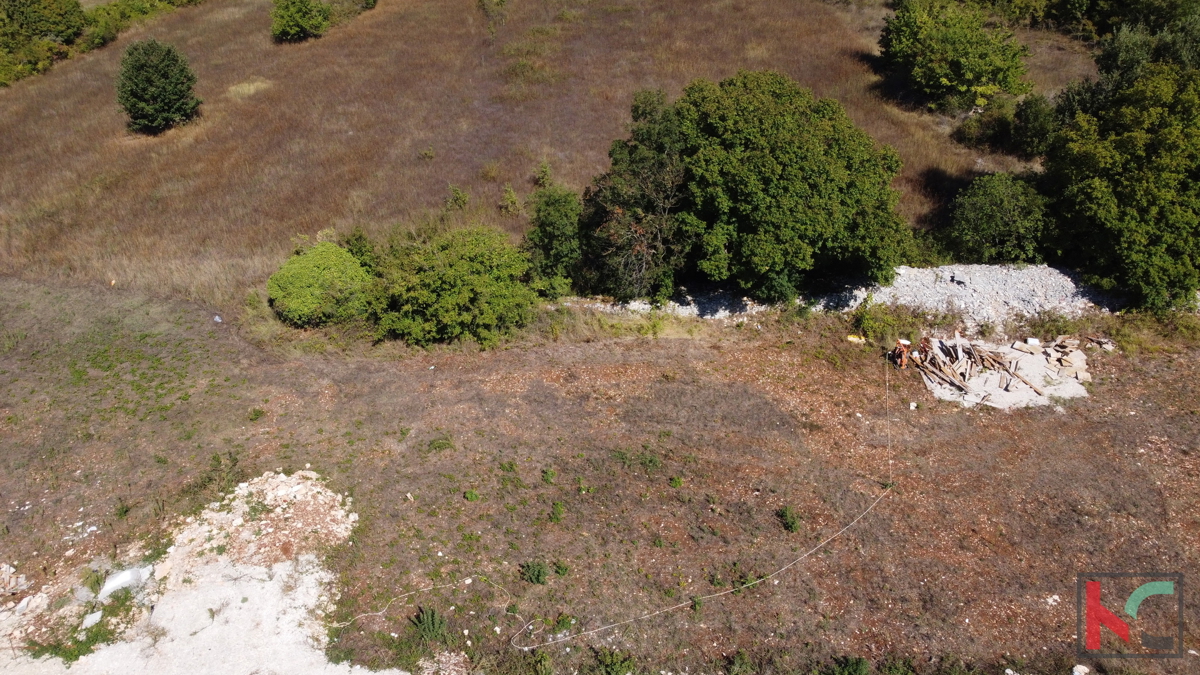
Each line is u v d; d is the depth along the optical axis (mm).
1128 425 15938
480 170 25609
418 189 24953
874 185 18953
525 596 12586
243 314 20328
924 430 16094
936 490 14555
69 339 19438
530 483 14758
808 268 18391
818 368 18125
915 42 28266
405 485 14727
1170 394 16641
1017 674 11398
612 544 13500
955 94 27375
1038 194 19703
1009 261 20031
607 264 20047
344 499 14414
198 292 21172
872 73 30000
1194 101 18078
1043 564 13062
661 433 16031
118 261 22531
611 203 19359
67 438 15938
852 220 18438
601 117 28047
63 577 12898
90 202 25500
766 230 17938
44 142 29109
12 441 15852
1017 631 12016
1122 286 18656
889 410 16719
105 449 15617
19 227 24203
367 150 27203
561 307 20328
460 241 19500
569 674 11508
